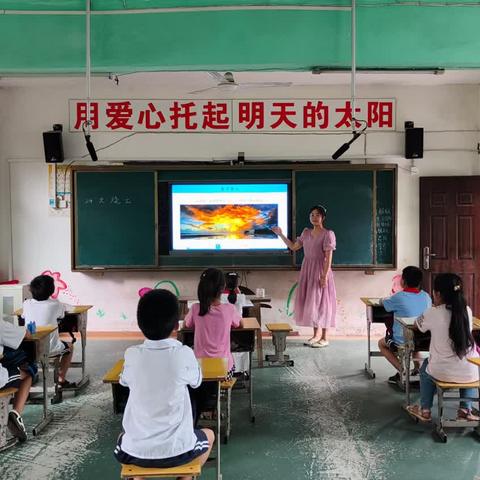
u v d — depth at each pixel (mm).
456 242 6715
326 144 6836
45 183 6945
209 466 3150
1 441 3477
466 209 6688
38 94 6852
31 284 4367
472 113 6773
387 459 3375
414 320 4188
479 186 6668
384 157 6820
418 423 3955
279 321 6988
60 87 6848
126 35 3760
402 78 6469
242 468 3264
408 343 4117
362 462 3338
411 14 3730
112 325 7031
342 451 3494
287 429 3855
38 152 6914
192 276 6984
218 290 3592
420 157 6625
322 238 6031
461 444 3592
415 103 6793
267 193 6793
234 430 3840
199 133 6848
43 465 3314
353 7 3689
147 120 6852
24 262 7016
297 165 6723
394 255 6750
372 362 5570
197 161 6871
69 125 6867
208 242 6832
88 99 3895
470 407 3791
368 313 5090
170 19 3734
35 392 4656
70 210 6836
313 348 6156
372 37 3748
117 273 7000
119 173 6789
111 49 3775
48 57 3799
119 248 6828
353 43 3730
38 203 6969
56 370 4398
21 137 6902
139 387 2262
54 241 6996
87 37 3760
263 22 3723
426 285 6770
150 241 6809
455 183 6695
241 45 3740
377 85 6777
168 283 6996
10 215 6980
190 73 6227
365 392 4641
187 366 2316
